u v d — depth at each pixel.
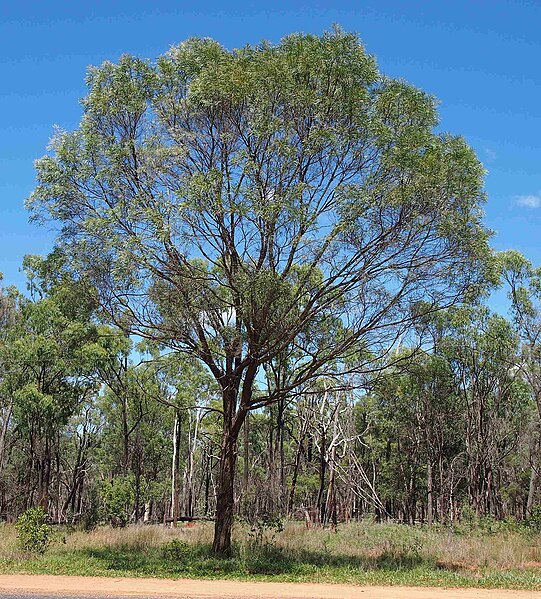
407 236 15.41
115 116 16.53
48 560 16.69
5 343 33.41
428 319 16.70
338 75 15.51
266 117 15.27
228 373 17.89
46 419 31.91
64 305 17.23
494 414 39.78
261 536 19.11
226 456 18.16
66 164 16.27
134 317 16.94
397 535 23.61
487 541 21.78
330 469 34.97
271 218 14.84
